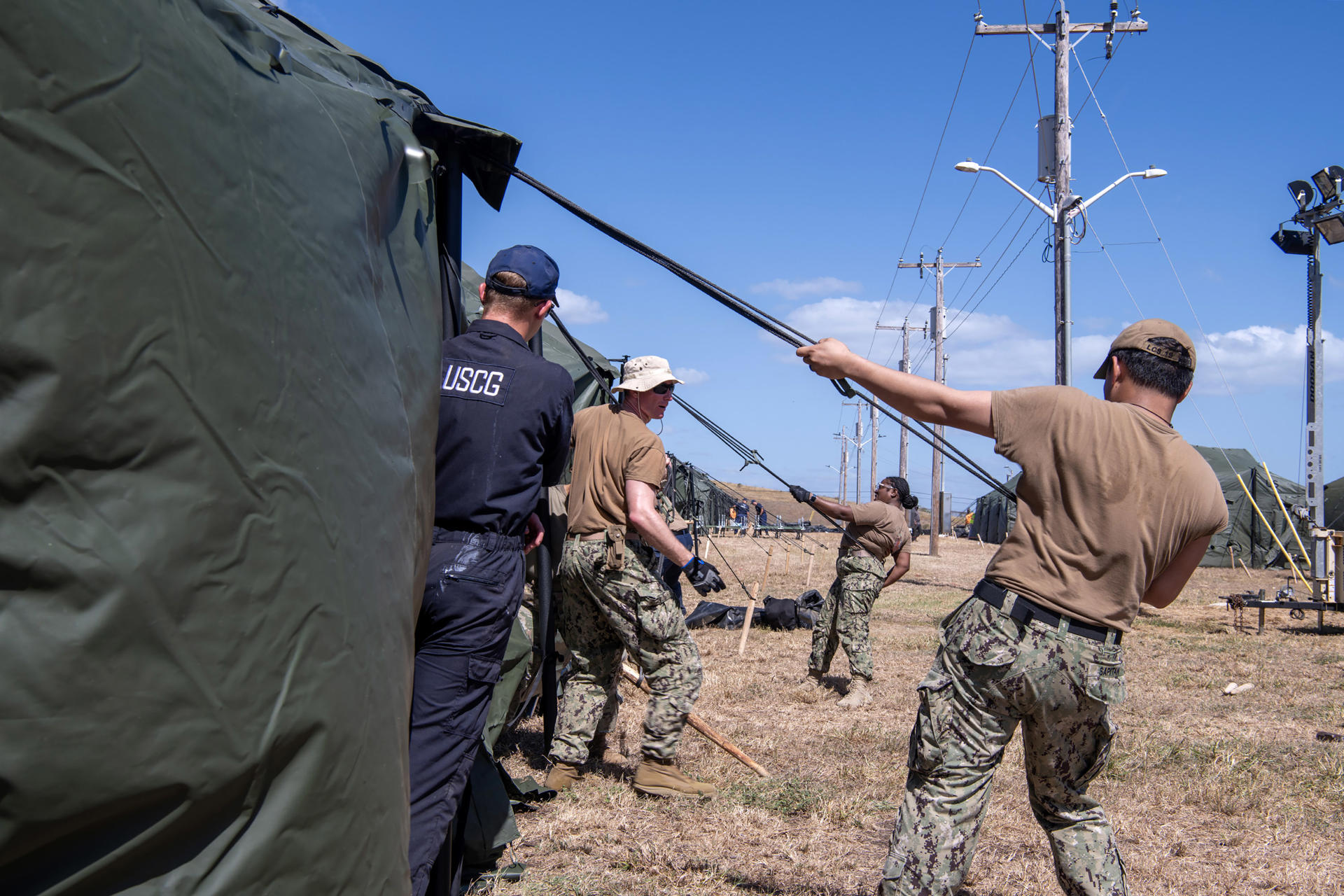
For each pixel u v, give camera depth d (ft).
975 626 7.61
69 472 3.11
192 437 3.57
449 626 8.02
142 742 3.24
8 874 2.97
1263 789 14.83
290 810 3.92
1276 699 22.88
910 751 8.00
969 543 125.90
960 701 7.65
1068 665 7.30
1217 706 22.08
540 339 11.87
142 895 3.33
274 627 3.91
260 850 3.77
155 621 3.30
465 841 10.17
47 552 2.98
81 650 3.04
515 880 10.28
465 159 9.04
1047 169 50.70
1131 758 16.40
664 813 12.71
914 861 7.62
